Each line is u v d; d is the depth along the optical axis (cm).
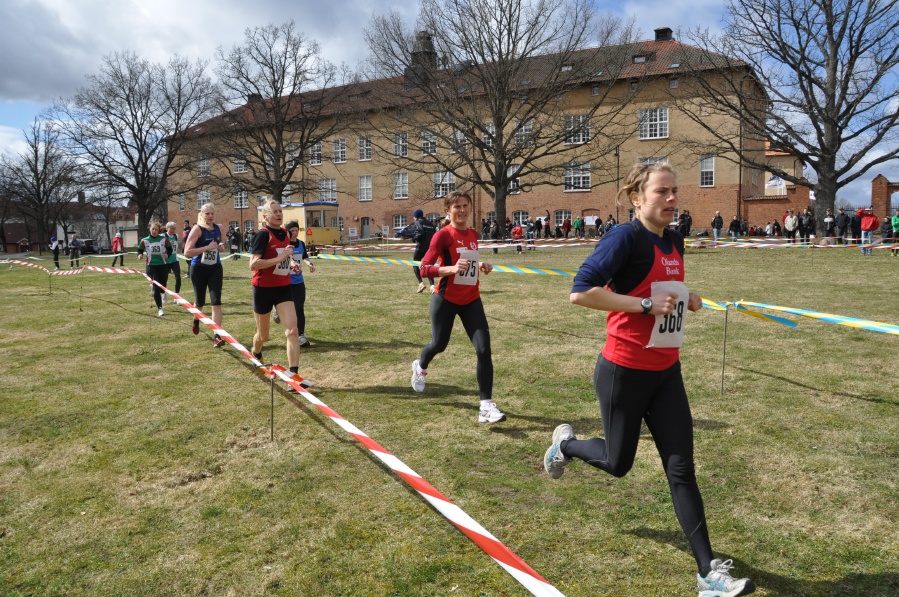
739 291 1252
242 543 333
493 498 379
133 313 1141
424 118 4016
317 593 288
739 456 433
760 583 290
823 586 287
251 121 5038
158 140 4888
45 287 1689
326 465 432
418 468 425
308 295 1353
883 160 2862
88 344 849
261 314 648
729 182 4238
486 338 516
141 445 473
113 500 384
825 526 339
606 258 276
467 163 3394
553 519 353
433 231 1303
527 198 4741
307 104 5325
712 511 358
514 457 443
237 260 2950
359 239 5497
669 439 284
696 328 880
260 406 566
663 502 372
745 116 3047
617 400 290
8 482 412
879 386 589
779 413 518
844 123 2870
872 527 338
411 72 3288
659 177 280
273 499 382
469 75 3312
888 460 422
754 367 664
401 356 760
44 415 545
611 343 293
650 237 284
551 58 3309
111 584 297
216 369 705
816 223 2959
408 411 548
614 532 338
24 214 6191
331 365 719
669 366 288
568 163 3338
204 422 524
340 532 342
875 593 280
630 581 294
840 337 808
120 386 636
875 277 1488
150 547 330
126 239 6125
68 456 454
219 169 5947
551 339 832
